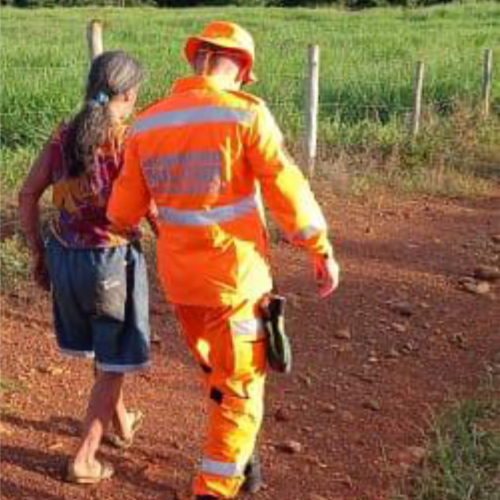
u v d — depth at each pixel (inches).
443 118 611.8
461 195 477.7
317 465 202.4
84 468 187.2
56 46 850.8
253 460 187.3
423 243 384.8
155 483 191.0
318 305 299.9
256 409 168.7
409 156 532.4
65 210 179.3
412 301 309.7
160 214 166.9
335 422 222.7
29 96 534.3
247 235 164.1
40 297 288.8
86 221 178.1
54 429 209.2
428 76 722.2
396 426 221.8
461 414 219.6
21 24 1437.0
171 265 166.7
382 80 695.1
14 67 673.6
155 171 164.2
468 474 190.5
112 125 175.8
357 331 281.1
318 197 446.0
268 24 1475.1
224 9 2039.9
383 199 454.6
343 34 1233.4
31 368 240.2
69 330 188.4
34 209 182.4
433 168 515.2
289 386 241.1
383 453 207.8
